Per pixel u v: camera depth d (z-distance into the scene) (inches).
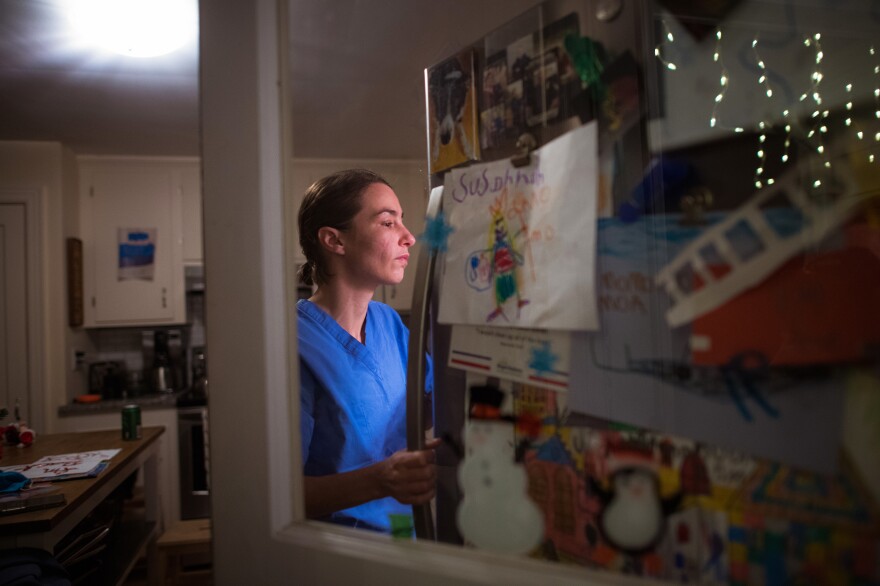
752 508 20.3
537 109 26.8
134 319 140.3
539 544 25.4
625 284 23.3
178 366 145.5
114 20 78.8
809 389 19.8
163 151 138.2
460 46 39.5
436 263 32.9
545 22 26.5
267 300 25.2
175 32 82.4
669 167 22.9
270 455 24.9
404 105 62.7
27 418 126.2
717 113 23.2
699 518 21.2
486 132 29.4
